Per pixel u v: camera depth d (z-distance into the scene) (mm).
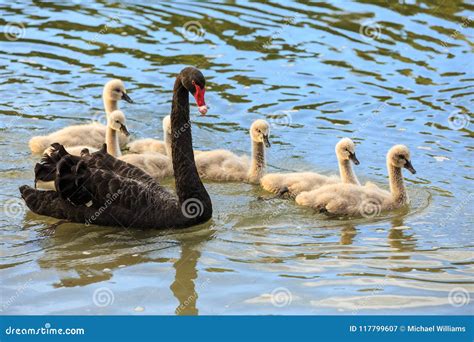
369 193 13609
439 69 19000
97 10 22656
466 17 21609
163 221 12648
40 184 14125
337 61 19453
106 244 12312
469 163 15195
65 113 17250
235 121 17000
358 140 16219
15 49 20016
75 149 15000
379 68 19125
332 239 12539
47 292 10836
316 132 16578
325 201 13445
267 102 17703
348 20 21688
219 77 18734
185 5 23000
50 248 12133
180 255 11930
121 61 19562
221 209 13656
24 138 16094
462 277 11180
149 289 10922
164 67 19250
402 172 14984
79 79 18656
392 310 10328
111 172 12922
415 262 11664
